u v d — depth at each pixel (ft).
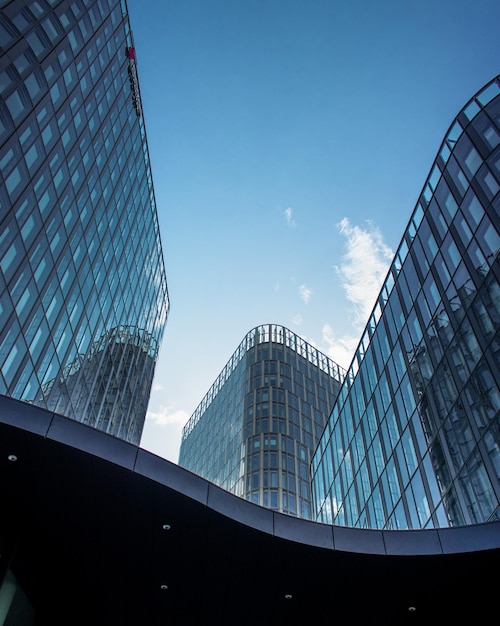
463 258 101.50
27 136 109.29
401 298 131.03
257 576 66.54
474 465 89.51
